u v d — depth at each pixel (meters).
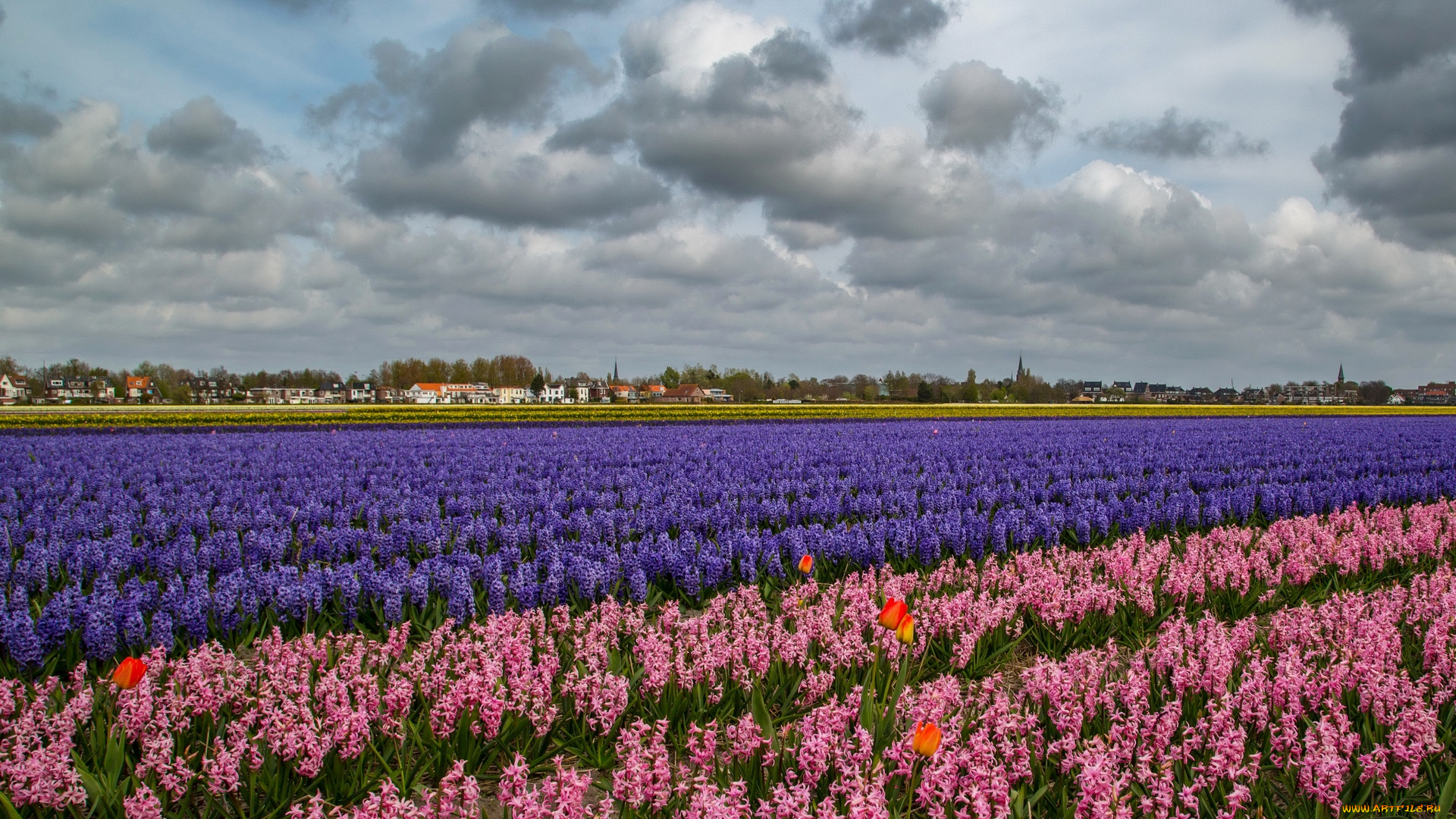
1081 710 5.14
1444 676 6.14
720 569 9.48
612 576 8.96
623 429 40.66
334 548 10.62
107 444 27.23
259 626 7.80
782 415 56.91
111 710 5.28
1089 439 32.94
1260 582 9.48
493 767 5.37
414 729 5.27
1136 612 8.34
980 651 7.07
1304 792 4.64
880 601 8.59
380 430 39.69
